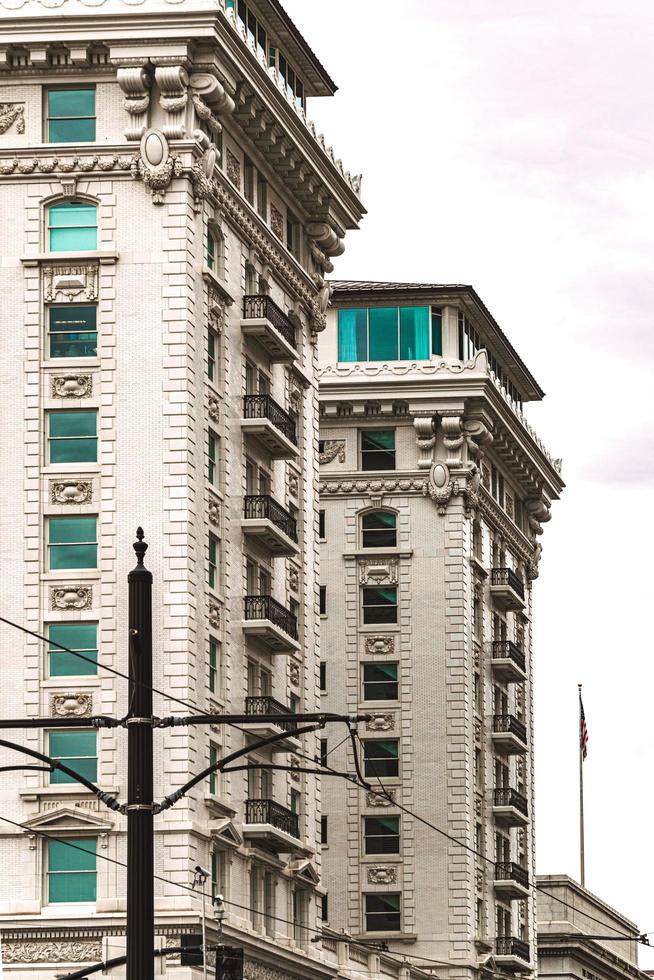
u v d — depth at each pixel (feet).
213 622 268.21
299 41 303.27
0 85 268.00
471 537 404.36
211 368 275.39
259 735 279.28
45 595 258.98
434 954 383.24
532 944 439.22
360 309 406.62
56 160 265.34
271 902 284.82
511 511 446.60
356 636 396.78
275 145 290.97
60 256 263.90
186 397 260.62
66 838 252.83
